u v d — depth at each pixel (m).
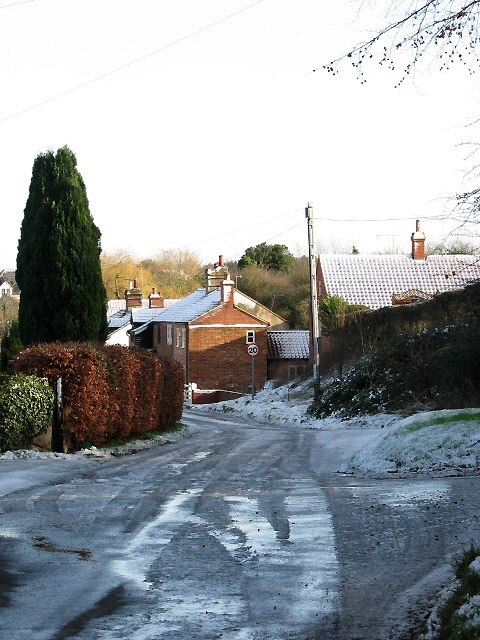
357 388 37.75
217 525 11.47
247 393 59.47
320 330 53.91
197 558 9.60
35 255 28.59
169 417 30.80
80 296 28.61
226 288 63.22
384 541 10.30
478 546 9.12
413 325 39.25
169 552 9.90
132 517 12.04
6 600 7.89
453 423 18.73
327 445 23.94
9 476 15.83
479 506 12.08
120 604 7.80
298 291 82.44
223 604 7.81
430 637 6.63
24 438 20.09
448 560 9.13
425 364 33.97
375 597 7.97
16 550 9.91
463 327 32.81
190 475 17.08
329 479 16.52
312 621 7.28
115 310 89.31
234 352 63.06
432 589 8.08
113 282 100.81
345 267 56.81
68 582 8.55
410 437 18.45
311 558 9.57
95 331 29.02
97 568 9.13
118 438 24.17
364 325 44.31
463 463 16.97
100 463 19.28
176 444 26.09
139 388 25.94
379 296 55.06
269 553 9.83
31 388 20.06
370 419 32.34
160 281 105.38
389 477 16.47
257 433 31.16
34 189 28.92
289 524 11.51
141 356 26.94
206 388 62.59
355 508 12.60
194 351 62.62
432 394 32.28
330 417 36.72
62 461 19.12
